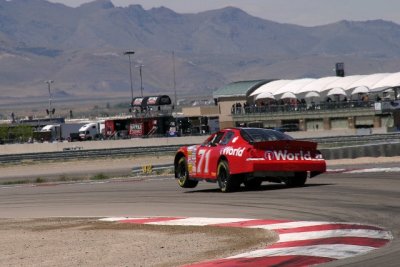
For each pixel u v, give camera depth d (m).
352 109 164.62
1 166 105.31
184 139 149.88
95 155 109.19
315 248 21.97
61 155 109.31
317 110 170.75
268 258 20.98
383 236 23.23
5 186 64.19
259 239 24.70
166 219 31.42
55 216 36.16
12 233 30.67
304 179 40.72
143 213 34.62
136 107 186.00
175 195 41.81
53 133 199.75
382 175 44.88
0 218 36.88
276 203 33.94
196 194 41.22
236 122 186.50
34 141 187.62
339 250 21.41
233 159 38.94
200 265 20.81
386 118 160.00
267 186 42.59
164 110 181.25
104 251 24.47
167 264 21.44
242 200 36.06
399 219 26.77
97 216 34.72
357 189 37.38
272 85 197.25
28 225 33.09
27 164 106.19
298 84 188.75
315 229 25.61
